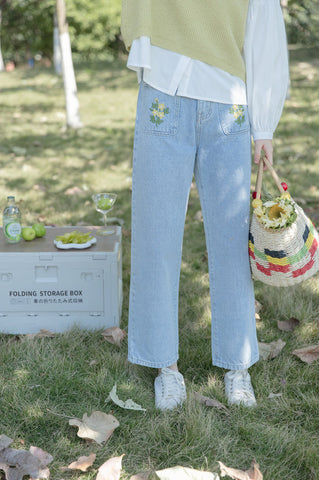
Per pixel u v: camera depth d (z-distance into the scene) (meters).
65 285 2.77
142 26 1.90
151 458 1.97
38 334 2.76
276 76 2.05
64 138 7.09
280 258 1.97
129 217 4.37
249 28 2.01
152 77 1.98
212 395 2.30
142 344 2.28
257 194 2.07
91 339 2.74
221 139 2.04
